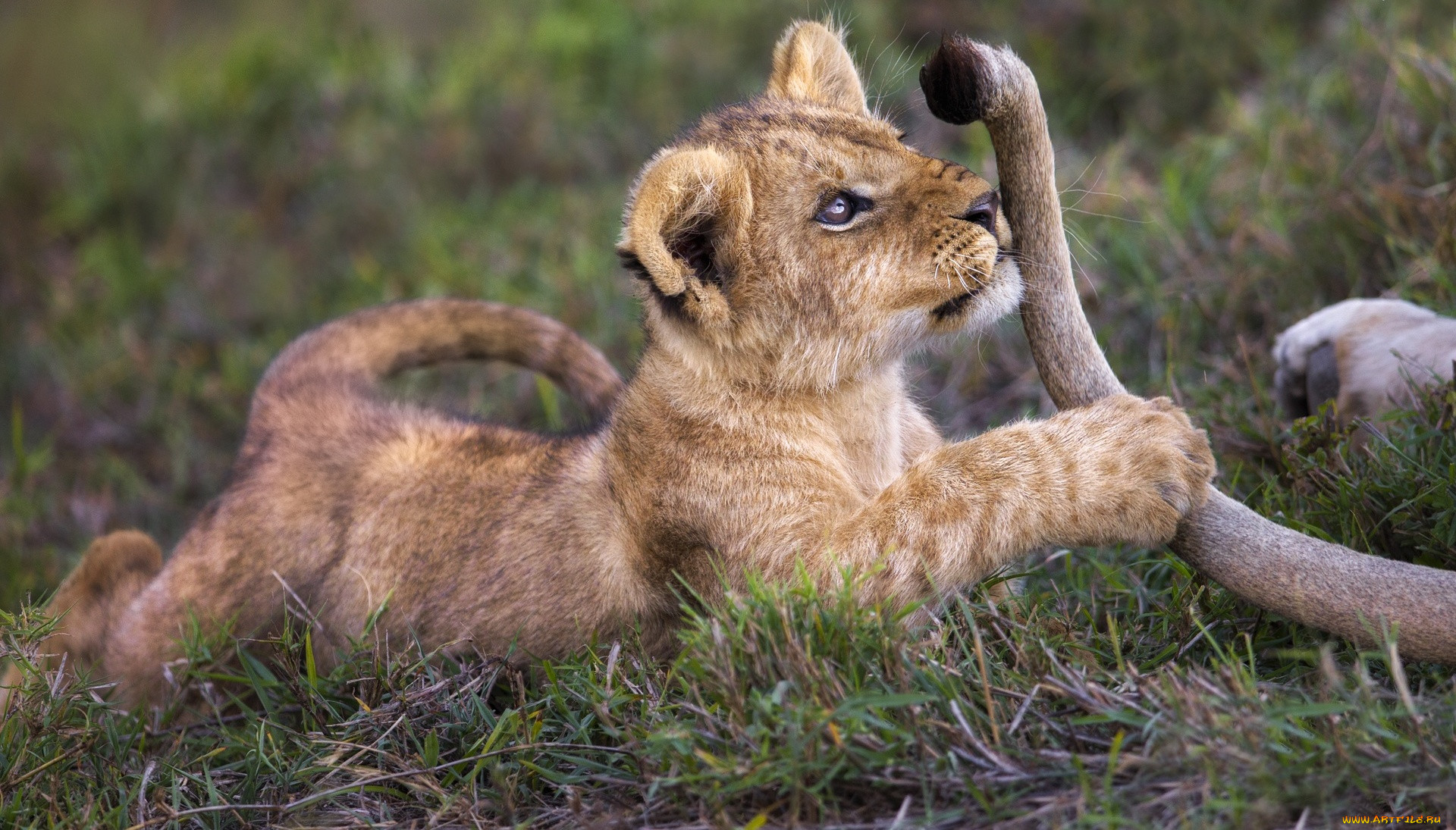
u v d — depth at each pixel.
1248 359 8.48
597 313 12.37
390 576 8.20
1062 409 7.04
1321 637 6.31
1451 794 4.94
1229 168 11.39
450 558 8.08
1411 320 7.70
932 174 7.39
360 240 15.49
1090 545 6.69
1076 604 7.45
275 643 7.67
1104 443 6.62
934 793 5.52
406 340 9.97
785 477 7.28
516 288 13.31
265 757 6.66
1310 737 5.24
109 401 13.74
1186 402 8.81
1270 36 13.07
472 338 10.01
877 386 7.76
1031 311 7.04
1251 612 6.60
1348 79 11.32
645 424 7.52
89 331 14.91
